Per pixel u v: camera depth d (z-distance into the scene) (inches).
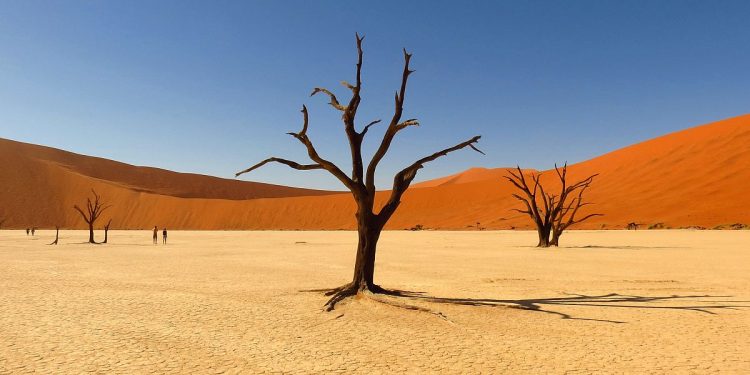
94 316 417.4
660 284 616.7
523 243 1674.5
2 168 5162.4
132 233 3339.1
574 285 610.9
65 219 4894.2
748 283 622.8
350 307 445.1
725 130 3499.0
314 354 301.6
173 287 596.1
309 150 475.5
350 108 486.9
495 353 303.3
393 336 348.2
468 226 3563.0
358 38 487.5
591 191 3597.4
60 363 281.1
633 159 3799.2
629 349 311.9
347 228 4394.7
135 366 275.9
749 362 283.0
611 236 2011.6
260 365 278.8
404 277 697.0
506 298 507.8
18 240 2076.8
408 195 4719.5
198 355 299.1
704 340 334.6
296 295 527.5
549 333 356.2
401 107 480.7
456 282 639.1
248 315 421.7
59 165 6003.9
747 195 2706.7
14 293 546.9
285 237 2527.1
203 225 4840.1
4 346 319.0
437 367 274.1
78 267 856.3
